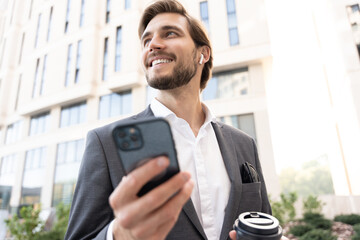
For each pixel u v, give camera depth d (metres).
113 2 14.82
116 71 13.56
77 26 15.80
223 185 1.01
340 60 8.40
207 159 1.05
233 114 10.30
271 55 10.23
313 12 11.28
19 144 16.44
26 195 14.70
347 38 8.15
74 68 14.95
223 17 11.48
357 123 7.59
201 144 1.08
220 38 11.23
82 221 0.76
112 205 0.39
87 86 13.87
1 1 24.38
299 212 8.47
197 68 1.19
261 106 10.03
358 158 7.83
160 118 0.43
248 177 1.06
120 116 12.94
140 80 12.83
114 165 0.86
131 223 0.38
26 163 15.64
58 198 13.21
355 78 7.73
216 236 0.89
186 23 1.18
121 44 13.94
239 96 10.48
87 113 13.86
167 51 1.04
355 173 8.18
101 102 13.81
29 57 17.83
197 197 0.95
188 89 1.13
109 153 0.89
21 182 15.19
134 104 12.63
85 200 0.80
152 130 0.42
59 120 15.00
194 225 0.80
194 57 1.15
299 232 6.23
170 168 0.40
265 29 10.67
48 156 14.31
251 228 0.67
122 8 14.37
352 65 7.88
